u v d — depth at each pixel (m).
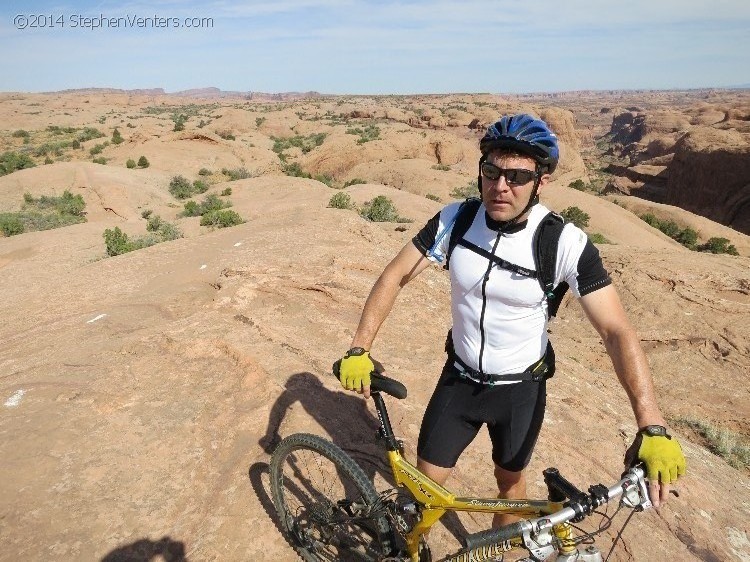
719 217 98.56
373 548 2.69
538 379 2.37
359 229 12.84
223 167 91.81
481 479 3.65
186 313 6.67
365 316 2.40
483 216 2.19
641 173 121.00
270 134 155.12
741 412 10.64
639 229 63.56
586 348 12.49
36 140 131.75
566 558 1.73
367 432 3.79
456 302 2.35
